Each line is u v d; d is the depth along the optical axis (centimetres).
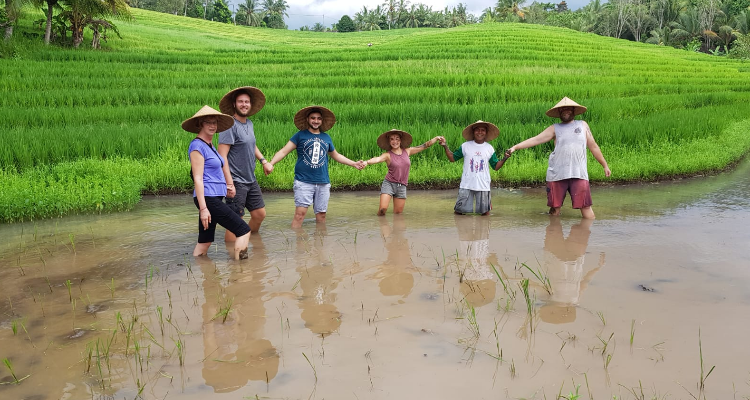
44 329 363
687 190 962
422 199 941
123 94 1872
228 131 616
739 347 320
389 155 773
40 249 587
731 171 1191
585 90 2097
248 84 2302
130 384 285
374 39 6438
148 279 473
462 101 1930
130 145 1205
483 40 4419
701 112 1705
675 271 476
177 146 1221
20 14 3064
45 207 774
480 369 295
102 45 3569
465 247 576
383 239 619
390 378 286
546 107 1527
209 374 295
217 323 368
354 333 347
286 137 1251
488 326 355
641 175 1097
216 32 6256
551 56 3453
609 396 266
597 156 761
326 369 297
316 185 704
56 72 2380
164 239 633
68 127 1336
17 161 1077
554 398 264
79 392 278
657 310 382
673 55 4944
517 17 10856
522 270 486
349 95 1898
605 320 364
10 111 1495
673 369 294
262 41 5750
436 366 299
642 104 1778
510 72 2777
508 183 1080
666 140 1338
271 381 285
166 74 2539
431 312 382
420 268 496
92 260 539
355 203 902
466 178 774
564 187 748
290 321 369
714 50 7138
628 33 8775
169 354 321
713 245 566
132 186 912
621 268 487
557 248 566
